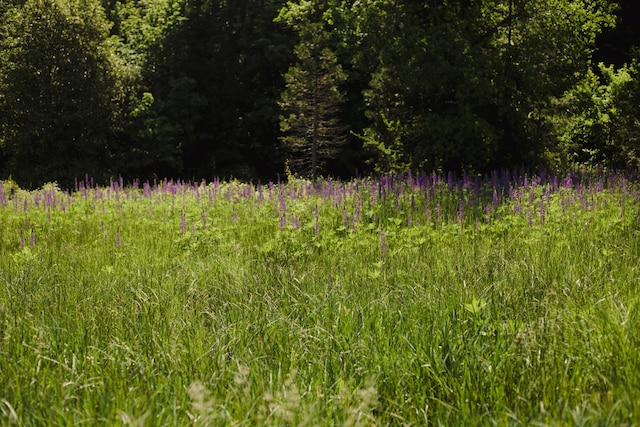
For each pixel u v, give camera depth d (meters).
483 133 21.22
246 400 3.90
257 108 40.47
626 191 14.73
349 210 14.45
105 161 37.47
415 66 21.17
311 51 30.75
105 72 35.94
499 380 4.16
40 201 17.25
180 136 39.72
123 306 6.27
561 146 23.77
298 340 5.05
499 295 6.11
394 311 5.69
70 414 3.67
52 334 5.11
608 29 34.16
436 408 4.07
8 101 34.69
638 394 3.69
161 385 4.04
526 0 22.22
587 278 6.54
